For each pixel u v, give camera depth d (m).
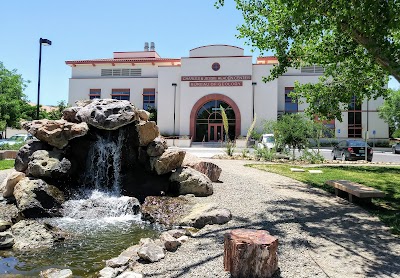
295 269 4.40
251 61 37.22
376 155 28.36
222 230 6.32
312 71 38.66
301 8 6.98
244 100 37.12
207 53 38.66
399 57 6.90
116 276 4.55
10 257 5.37
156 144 9.81
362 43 7.23
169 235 5.80
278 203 8.38
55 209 7.95
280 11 10.34
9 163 15.42
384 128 37.59
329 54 10.53
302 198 9.04
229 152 21.22
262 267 4.10
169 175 9.71
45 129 9.15
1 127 32.66
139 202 8.80
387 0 6.59
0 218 7.12
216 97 37.56
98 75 42.31
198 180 9.21
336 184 9.21
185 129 38.00
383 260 4.77
